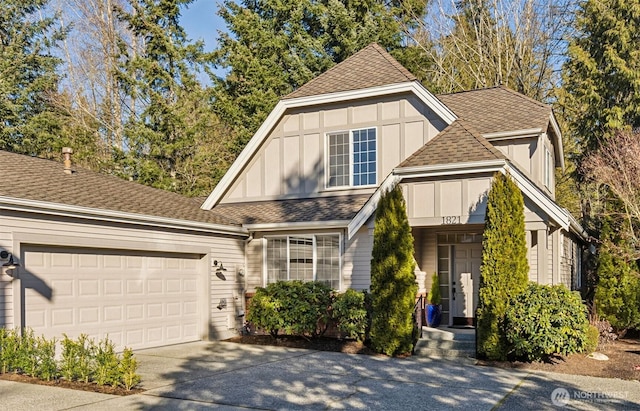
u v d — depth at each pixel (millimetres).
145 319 12172
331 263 14039
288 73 27141
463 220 11617
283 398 7805
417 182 12148
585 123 24203
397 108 14555
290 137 15875
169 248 12680
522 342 10000
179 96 26188
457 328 14023
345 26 26844
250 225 14672
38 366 8703
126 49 27562
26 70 26703
